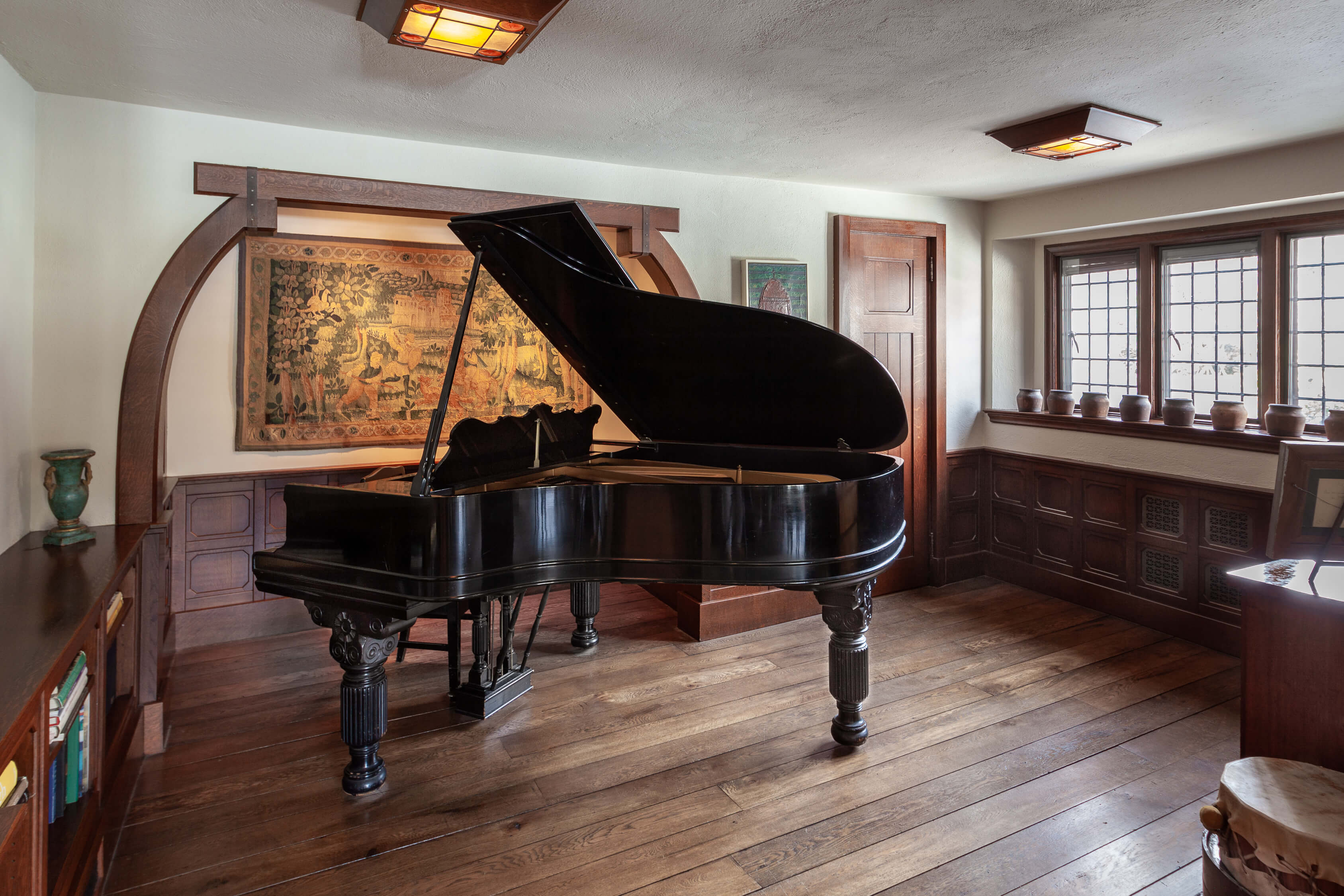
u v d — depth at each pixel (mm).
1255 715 2221
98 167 2998
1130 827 2436
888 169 4160
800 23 2291
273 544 4117
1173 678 3596
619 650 3973
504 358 4598
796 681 3564
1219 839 1909
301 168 3340
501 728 3111
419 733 3068
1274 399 3982
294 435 4109
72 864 1764
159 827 2426
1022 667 3742
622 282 2725
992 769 2781
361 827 2438
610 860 2281
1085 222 4582
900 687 3512
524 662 3518
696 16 2236
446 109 3098
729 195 4320
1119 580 4480
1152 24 2283
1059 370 5234
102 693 2146
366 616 2523
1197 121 3246
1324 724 2053
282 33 2367
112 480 3037
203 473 3947
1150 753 2893
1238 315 4164
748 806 2559
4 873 1288
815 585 2463
